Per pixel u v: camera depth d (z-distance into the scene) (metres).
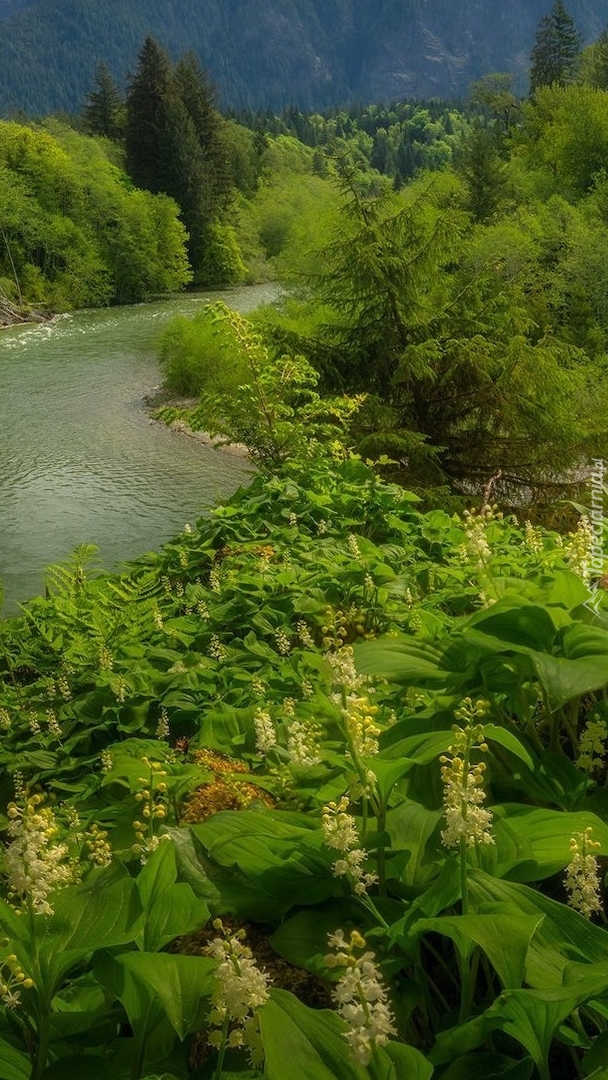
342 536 8.04
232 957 1.74
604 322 33.12
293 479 9.64
